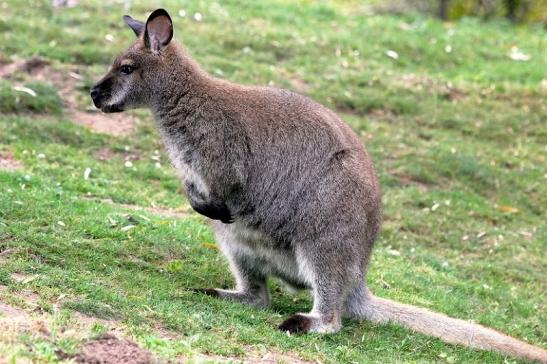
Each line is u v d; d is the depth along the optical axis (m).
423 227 15.80
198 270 11.41
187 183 10.45
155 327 8.77
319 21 26.34
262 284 10.88
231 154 10.12
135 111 18.12
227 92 10.30
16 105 17.00
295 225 10.09
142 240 11.75
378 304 10.73
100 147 16.52
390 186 17.28
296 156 10.10
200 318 9.29
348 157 10.15
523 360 10.25
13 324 7.62
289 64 22.17
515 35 28.67
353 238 10.03
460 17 31.73
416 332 10.53
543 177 18.59
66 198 12.82
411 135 19.59
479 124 20.70
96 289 9.40
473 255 15.22
